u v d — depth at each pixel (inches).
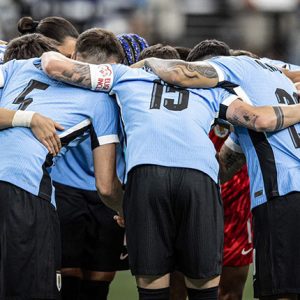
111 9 1770.4
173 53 724.7
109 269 759.1
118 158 658.8
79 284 759.1
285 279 616.1
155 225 599.8
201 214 598.5
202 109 621.9
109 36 663.8
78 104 626.8
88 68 626.5
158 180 595.8
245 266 784.9
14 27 1727.4
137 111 614.5
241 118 619.8
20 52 703.7
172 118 610.9
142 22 1803.6
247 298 986.7
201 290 609.0
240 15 1908.2
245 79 649.6
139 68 650.8
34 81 644.1
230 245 775.1
